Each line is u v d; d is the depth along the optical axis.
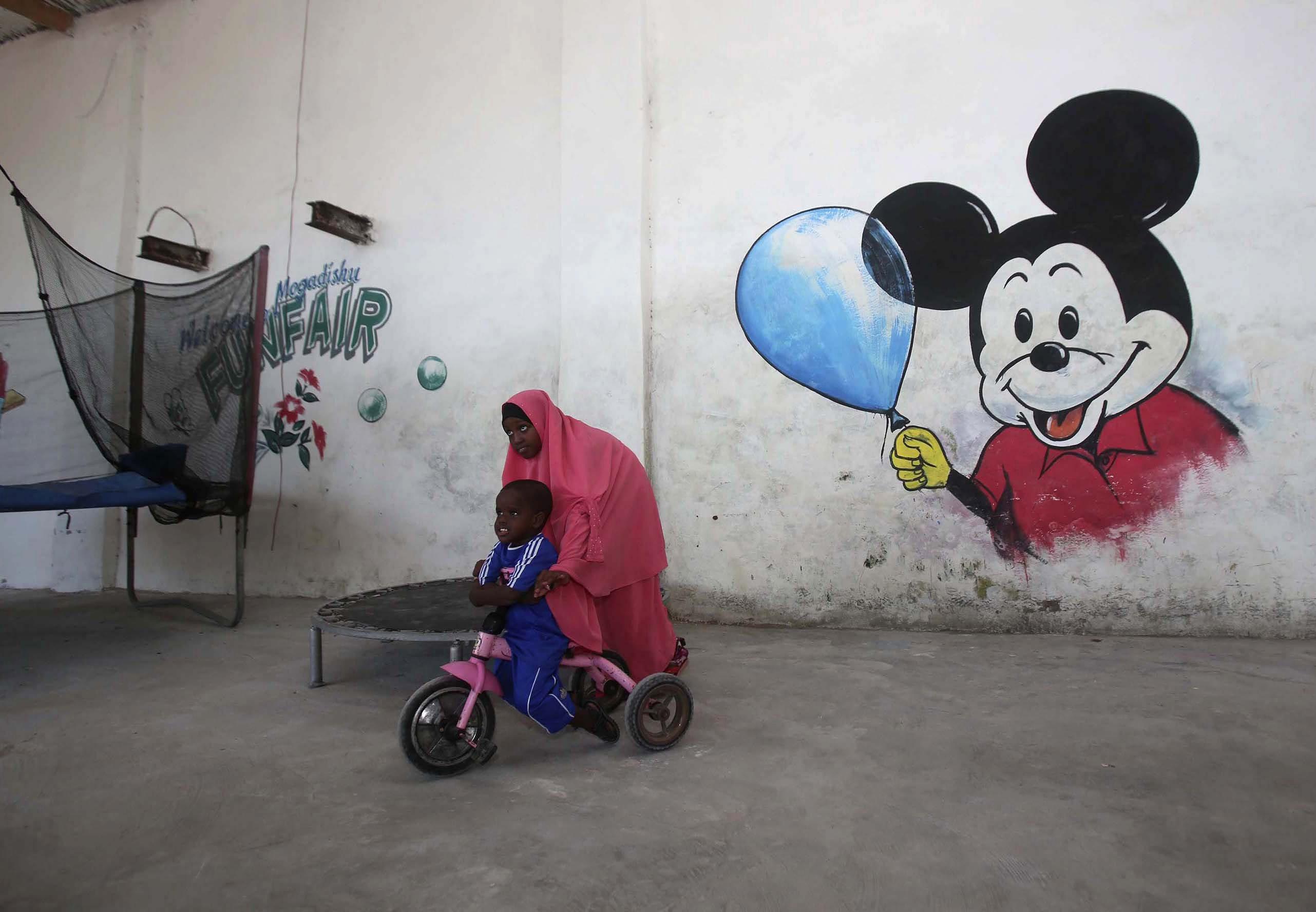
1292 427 3.92
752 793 2.36
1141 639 4.02
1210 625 4.03
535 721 2.73
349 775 2.58
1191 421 4.06
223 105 6.50
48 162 7.08
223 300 4.93
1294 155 3.94
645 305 4.99
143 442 4.92
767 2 4.86
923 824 2.13
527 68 5.47
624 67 5.05
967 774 2.45
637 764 2.62
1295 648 3.72
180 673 3.88
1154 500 4.11
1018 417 4.34
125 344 5.08
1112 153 4.21
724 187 4.92
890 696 3.23
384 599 3.98
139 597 6.13
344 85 6.05
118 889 1.91
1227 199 4.03
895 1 4.60
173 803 2.38
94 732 3.03
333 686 3.64
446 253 5.63
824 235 4.71
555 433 3.08
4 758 2.77
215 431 4.86
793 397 4.75
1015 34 4.38
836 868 1.92
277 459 6.11
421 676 3.79
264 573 6.09
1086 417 4.23
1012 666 3.62
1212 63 4.06
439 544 5.55
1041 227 4.32
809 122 4.76
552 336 5.30
